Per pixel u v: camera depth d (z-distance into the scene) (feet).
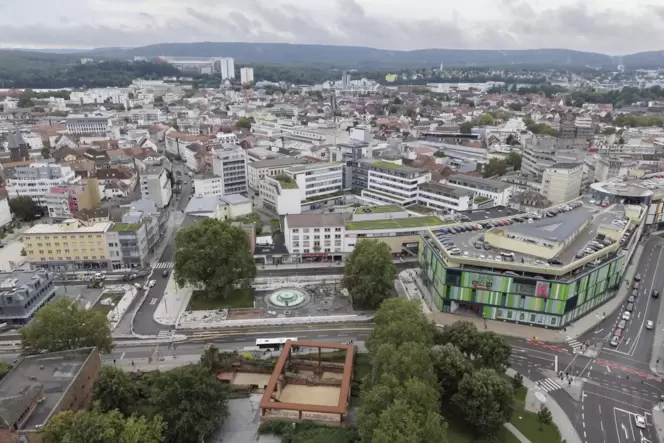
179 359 472.03
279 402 386.11
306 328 531.91
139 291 611.88
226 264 573.33
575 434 383.65
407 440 298.56
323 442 355.97
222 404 371.97
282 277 652.07
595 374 459.32
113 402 369.71
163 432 341.82
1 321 524.11
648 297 609.01
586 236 610.65
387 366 367.86
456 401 378.73
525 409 411.13
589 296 553.64
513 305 537.24
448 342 438.81
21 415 319.06
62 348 428.15
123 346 493.36
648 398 427.33
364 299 554.87
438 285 567.59
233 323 536.01
